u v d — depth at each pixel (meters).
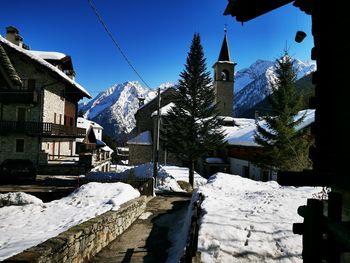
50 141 34.59
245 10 5.25
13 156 31.31
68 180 25.27
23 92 30.09
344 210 3.89
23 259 4.93
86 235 7.88
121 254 8.86
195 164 53.34
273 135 27.52
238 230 8.19
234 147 42.09
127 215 12.36
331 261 3.23
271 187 19.80
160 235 11.20
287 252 6.94
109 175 27.34
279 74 28.08
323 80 4.41
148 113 55.09
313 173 4.35
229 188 18.03
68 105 40.31
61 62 37.81
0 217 10.61
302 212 3.54
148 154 50.97
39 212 11.40
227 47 63.62
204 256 6.66
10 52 30.27
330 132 4.26
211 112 36.72
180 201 19.59
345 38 3.97
